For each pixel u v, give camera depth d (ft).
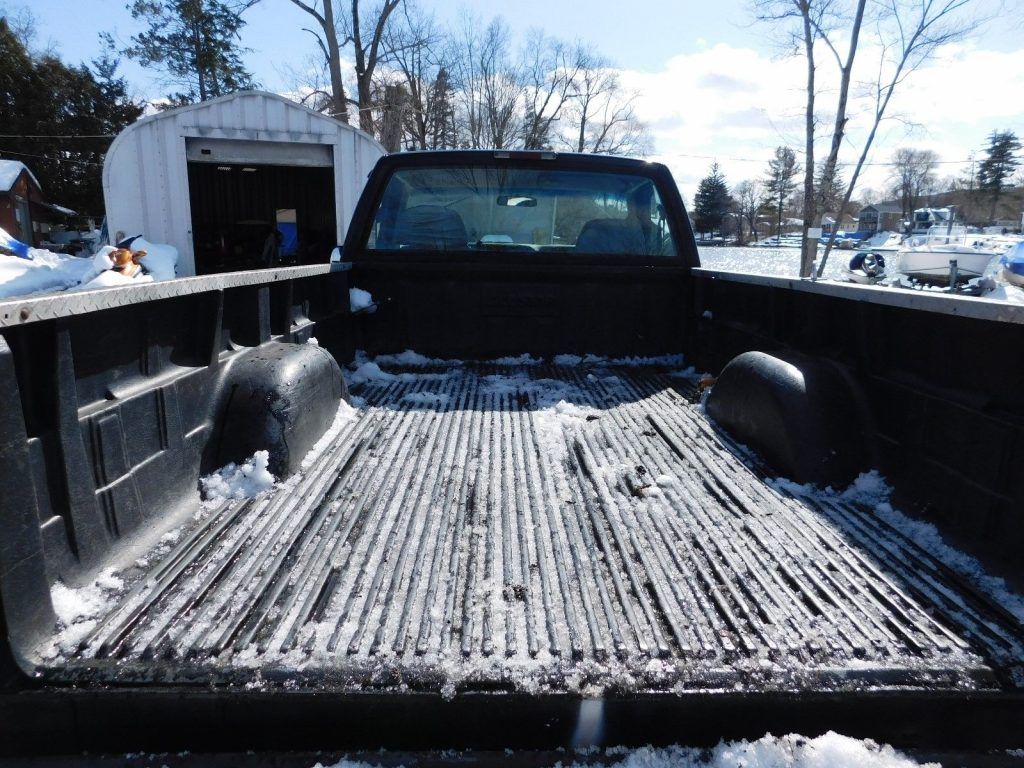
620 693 3.84
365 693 3.79
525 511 6.17
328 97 104.83
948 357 5.88
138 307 5.42
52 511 4.31
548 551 5.43
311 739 3.84
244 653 4.05
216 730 3.82
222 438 6.66
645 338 12.59
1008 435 5.01
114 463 4.96
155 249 45.47
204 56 117.91
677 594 4.83
